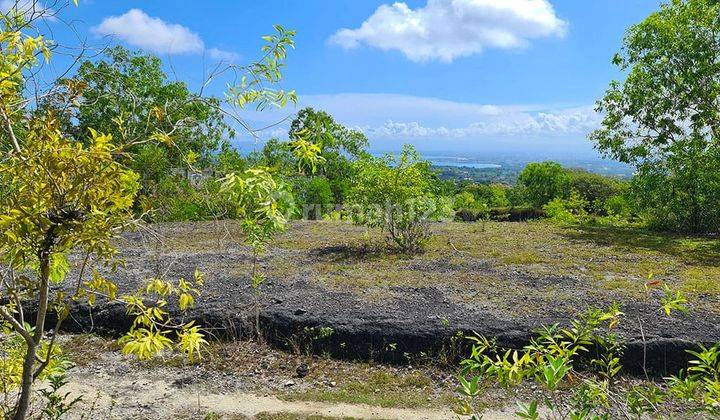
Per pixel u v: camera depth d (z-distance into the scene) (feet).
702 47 48.29
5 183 7.57
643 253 36.37
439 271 30.48
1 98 7.48
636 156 52.39
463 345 20.11
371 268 30.99
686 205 48.98
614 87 53.52
